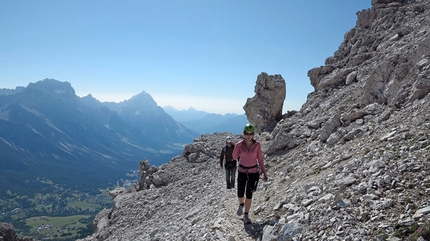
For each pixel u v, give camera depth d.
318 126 19.30
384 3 33.19
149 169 35.12
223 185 19.89
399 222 6.34
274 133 23.98
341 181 9.19
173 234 14.83
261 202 12.09
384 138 10.70
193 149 35.22
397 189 7.44
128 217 26.20
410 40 21.80
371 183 8.11
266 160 18.84
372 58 24.61
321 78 30.36
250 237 9.36
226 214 11.88
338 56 33.78
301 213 8.75
